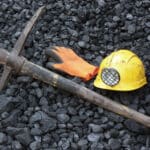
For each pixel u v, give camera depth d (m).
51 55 2.23
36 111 2.09
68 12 2.48
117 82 2.05
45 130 2.01
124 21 2.42
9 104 2.09
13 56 2.08
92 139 1.99
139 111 2.07
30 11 2.50
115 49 2.31
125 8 2.47
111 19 2.44
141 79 2.09
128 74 2.05
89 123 2.04
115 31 2.39
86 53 2.31
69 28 2.41
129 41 2.35
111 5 2.48
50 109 2.10
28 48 2.33
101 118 2.05
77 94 2.03
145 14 2.45
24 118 2.06
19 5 2.54
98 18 2.44
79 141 1.98
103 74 2.07
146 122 1.94
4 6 2.53
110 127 2.02
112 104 1.98
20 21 2.47
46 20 2.44
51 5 2.51
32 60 2.29
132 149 1.95
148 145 1.96
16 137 1.99
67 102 2.11
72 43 2.34
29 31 2.16
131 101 2.09
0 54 2.08
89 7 2.49
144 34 2.36
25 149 1.98
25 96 2.14
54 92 2.14
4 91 2.16
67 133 2.02
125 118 2.03
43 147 1.98
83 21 2.45
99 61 2.26
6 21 2.48
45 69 2.08
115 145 1.96
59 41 2.36
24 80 2.18
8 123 2.04
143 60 2.25
